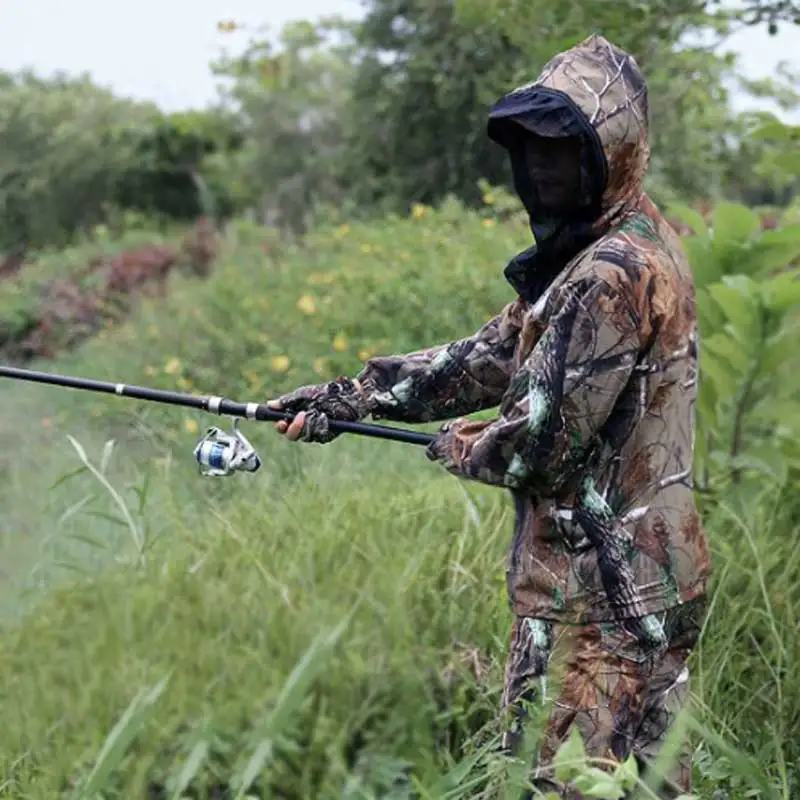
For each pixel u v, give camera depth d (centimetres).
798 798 304
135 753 289
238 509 435
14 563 439
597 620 255
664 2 445
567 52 258
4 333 1308
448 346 296
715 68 556
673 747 236
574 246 259
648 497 255
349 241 1051
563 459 249
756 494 434
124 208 2548
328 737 279
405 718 286
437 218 1023
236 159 2344
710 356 436
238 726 288
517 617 268
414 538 385
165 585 351
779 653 326
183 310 955
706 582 265
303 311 784
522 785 246
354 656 300
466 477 259
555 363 247
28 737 309
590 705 254
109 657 311
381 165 1540
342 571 352
